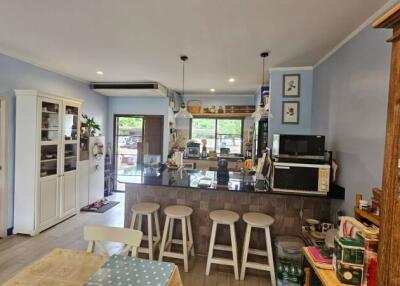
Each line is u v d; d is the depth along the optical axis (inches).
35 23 94.4
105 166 226.8
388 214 41.1
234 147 269.1
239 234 118.6
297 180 103.8
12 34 105.6
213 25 93.7
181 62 142.8
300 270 96.0
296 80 149.7
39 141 136.5
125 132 240.8
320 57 129.9
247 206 117.6
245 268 104.4
